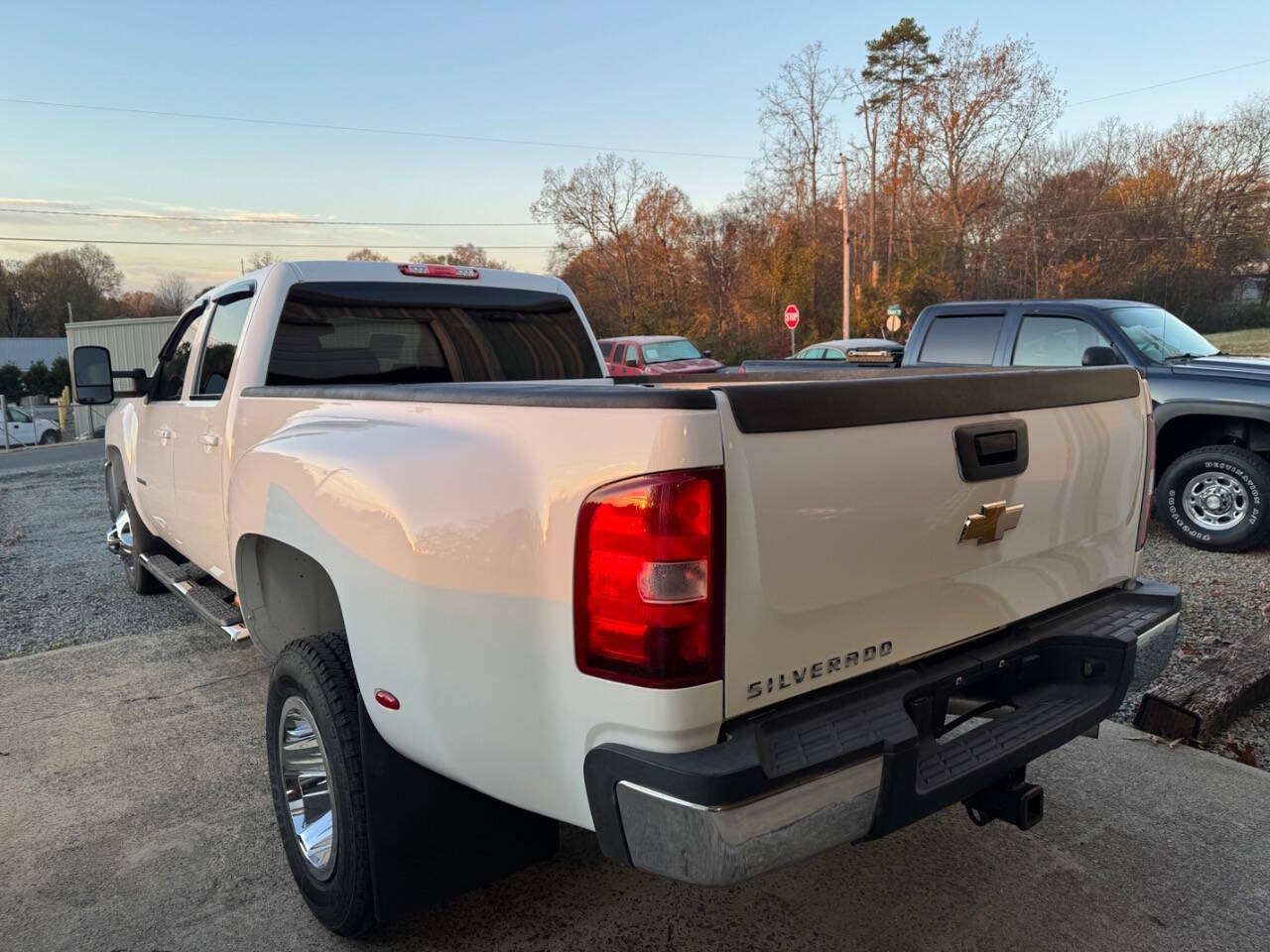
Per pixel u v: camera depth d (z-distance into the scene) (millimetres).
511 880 2877
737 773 1659
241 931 2631
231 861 3000
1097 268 40531
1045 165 43188
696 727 1717
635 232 51781
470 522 1992
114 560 7691
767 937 2562
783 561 1802
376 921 2438
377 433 2420
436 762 2184
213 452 3830
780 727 1842
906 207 46594
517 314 4621
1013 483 2279
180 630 5562
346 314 3971
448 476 2068
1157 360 7043
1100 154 43250
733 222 49844
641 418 1715
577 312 4922
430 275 4309
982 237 44438
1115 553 2738
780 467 1784
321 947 2553
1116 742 3779
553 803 1952
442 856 2438
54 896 2807
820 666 1911
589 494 1774
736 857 1667
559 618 1840
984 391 2195
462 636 2027
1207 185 39625
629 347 19844
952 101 43188
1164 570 6348
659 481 1672
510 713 1969
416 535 2105
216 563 4055
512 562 1915
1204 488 6867
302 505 2533
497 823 2498
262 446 2840
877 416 1945
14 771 3672
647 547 1680
